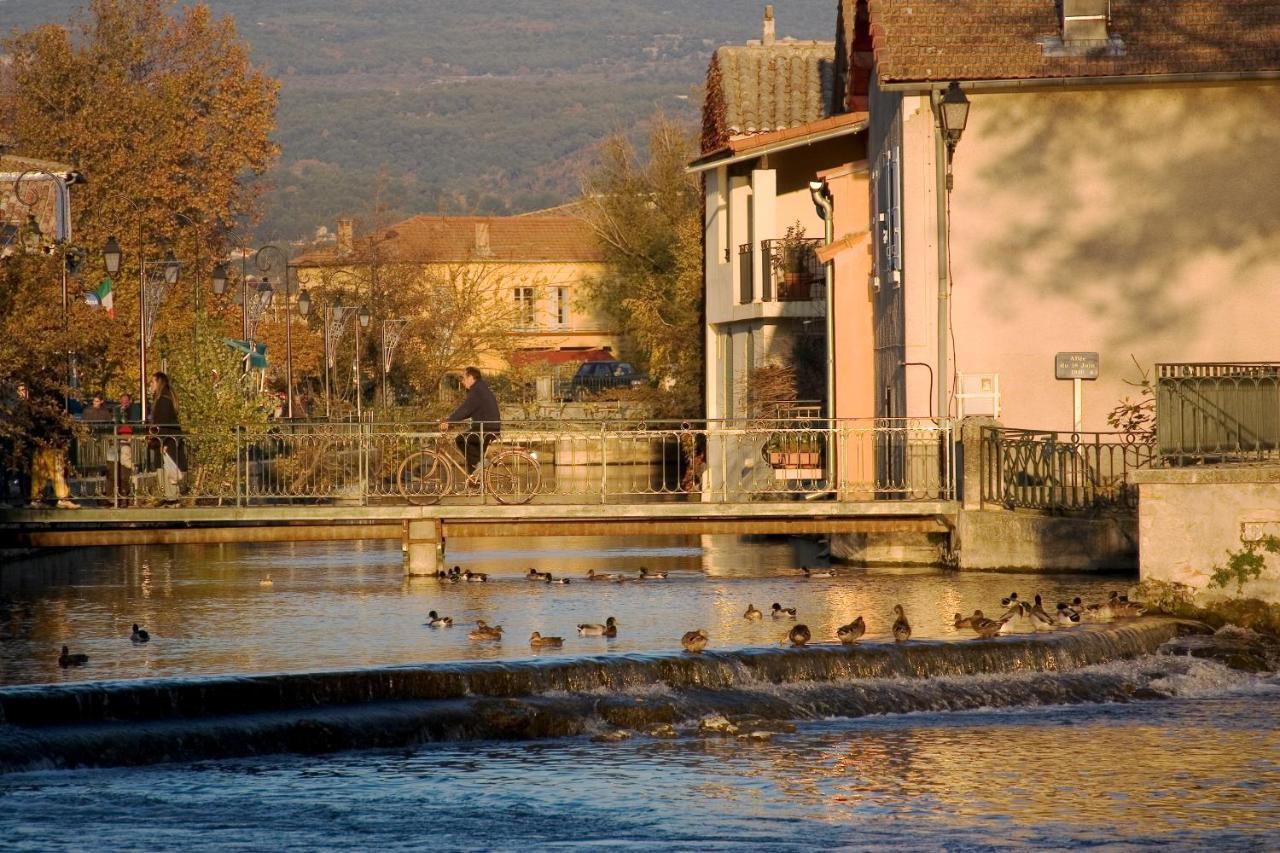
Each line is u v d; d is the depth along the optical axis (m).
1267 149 79.00
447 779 41.50
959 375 78.88
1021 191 78.88
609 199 197.75
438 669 47.50
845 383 96.50
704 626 57.28
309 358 187.38
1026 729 47.28
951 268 78.81
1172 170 79.00
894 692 49.84
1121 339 79.00
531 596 66.94
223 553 90.38
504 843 36.59
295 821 38.00
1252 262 79.06
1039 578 70.19
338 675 46.31
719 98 121.81
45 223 124.38
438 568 74.44
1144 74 77.25
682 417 172.50
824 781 41.62
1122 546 71.44
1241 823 38.19
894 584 69.00
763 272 114.25
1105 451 77.00
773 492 77.06
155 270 163.75
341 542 98.44
